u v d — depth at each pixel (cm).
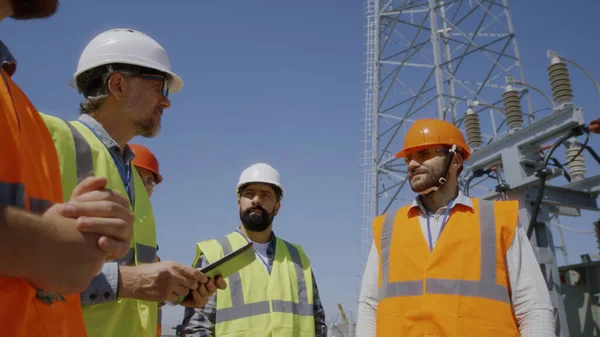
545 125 709
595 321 743
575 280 771
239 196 564
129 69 303
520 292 371
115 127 303
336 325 1230
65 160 247
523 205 721
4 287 115
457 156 421
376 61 1755
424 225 411
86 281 120
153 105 310
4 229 107
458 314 362
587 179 755
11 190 123
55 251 113
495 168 763
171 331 988
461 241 384
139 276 255
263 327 481
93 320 254
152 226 308
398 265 401
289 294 508
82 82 307
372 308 422
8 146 125
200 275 280
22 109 141
